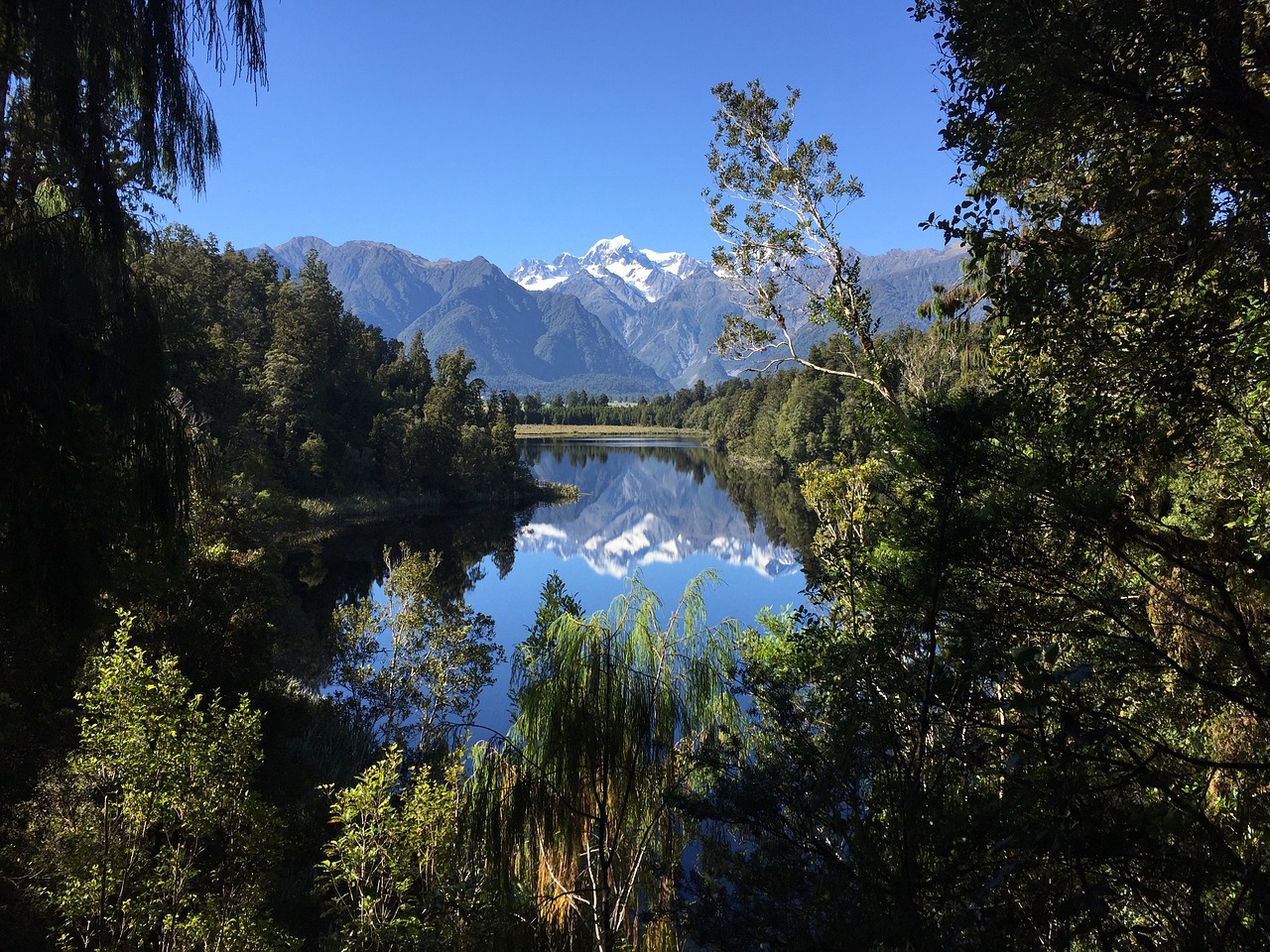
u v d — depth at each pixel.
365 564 38.88
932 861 3.37
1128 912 3.41
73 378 4.40
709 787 4.77
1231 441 4.82
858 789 3.79
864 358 10.16
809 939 3.23
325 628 25.67
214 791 7.04
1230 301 3.72
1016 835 2.93
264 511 23.55
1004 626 3.60
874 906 3.23
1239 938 2.57
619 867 6.79
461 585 34.88
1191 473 5.11
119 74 4.45
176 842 7.58
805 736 4.23
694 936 3.77
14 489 4.04
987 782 3.77
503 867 6.81
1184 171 3.70
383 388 80.69
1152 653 3.63
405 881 7.11
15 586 4.11
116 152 4.63
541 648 7.16
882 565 4.10
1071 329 4.01
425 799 7.74
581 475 101.25
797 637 4.53
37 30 4.03
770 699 4.43
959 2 3.62
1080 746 2.92
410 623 16.86
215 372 38.59
